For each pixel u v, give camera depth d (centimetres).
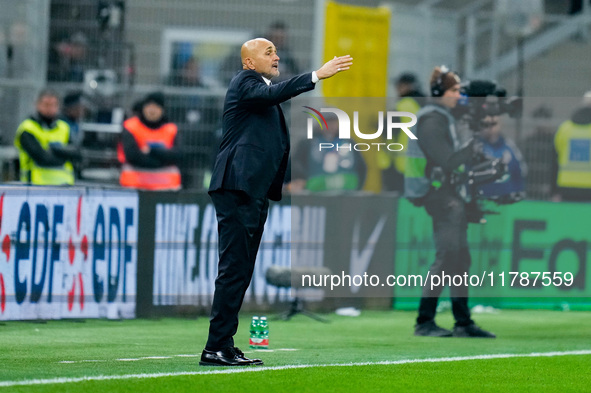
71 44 3425
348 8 3494
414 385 1555
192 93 3400
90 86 3409
